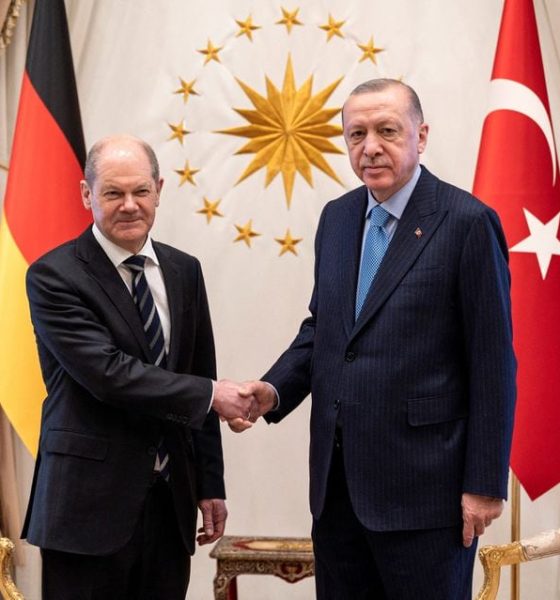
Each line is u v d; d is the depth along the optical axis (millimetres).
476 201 2299
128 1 3861
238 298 3891
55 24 3486
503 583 3799
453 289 2250
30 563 3732
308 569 3273
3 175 3713
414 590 2268
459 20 3773
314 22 3830
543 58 3729
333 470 2377
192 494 2535
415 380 2246
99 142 2475
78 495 2377
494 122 3326
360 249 2420
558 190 3330
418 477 2240
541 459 3234
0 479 3670
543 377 3230
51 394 2488
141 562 2500
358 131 2307
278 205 3863
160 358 2490
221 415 2480
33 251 3312
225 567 3297
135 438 2434
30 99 3412
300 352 2666
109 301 2457
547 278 3246
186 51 3867
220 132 3867
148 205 2453
